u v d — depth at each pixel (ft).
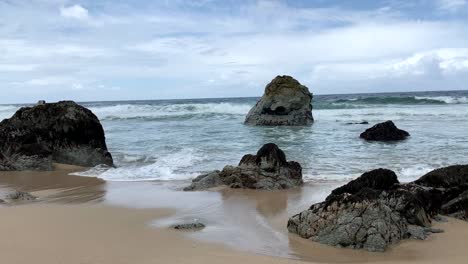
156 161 68.08
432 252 28.17
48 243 29.25
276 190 47.60
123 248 28.27
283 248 28.86
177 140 92.38
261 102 130.93
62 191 49.32
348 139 91.30
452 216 36.01
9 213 38.09
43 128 68.90
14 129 68.08
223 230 33.06
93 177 57.98
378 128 90.07
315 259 26.89
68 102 71.31
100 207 40.73
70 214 37.83
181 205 41.55
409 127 109.91
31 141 68.18
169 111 183.62
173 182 53.21
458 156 65.98
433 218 35.14
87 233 31.86
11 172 63.16
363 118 144.36
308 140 89.97
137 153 77.25
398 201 33.22
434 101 191.83
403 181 50.06
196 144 84.74
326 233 30.19
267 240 30.55
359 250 28.53
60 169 65.46
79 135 69.51
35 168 64.28
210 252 27.55
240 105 180.34
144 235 31.48
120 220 35.91
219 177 50.80
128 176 57.62
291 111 128.06
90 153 69.31
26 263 25.23
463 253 27.89
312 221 31.30
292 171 50.11
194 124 133.80
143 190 48.91
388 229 29.60
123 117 165.27
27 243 29.25
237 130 112.68
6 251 27.48
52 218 36.32
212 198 44.39
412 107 175.01
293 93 128.47
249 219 36.40
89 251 27.55
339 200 30.94
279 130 111.55
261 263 25.41
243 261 25.73
